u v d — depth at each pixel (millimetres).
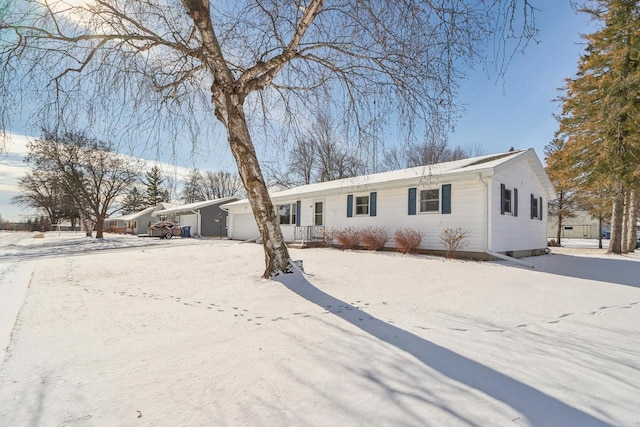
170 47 6559
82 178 24984
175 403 2154
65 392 2330
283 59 6430
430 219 12148
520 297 5508
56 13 5344
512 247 12281
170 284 6562
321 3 5730
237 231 23938
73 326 3928
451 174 11086
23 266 9883
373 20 5367
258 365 2729
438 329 3715
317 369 2625
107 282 6891
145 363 2824
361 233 13969
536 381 2393
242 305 4914
